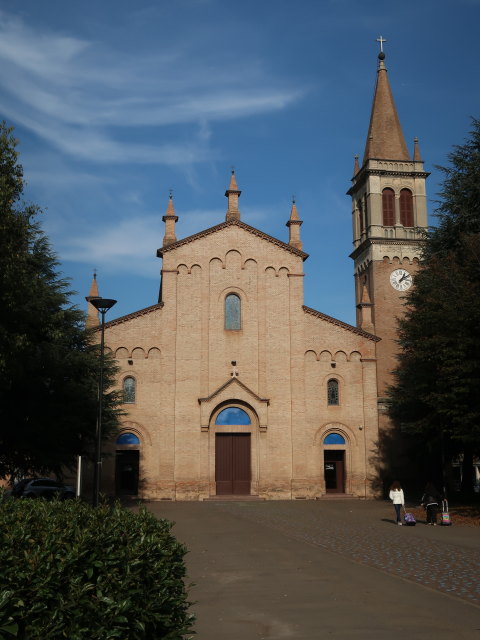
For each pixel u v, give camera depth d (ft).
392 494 95.61
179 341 152.76
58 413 107.65
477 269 111.45
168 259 156.46
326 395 154.92
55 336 105.09
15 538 23.29
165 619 25.43
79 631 21.08
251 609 41.39
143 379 150.10
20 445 104.78
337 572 54.08
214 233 158.92
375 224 197.98
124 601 22.71
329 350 157.07
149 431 148.15
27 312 91.76
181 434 148.87
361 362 157.79
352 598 43.98
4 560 21.17
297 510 120.47
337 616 39.14
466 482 150.20
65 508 32.14
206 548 69.21
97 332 150.00
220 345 153.99
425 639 33.86
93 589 22.97
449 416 108.58
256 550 67.51
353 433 154.40
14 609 20.06
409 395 134.82
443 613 39.27
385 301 191.72
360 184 210.79
